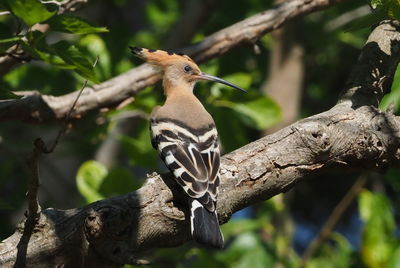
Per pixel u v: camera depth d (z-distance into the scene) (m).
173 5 17.30
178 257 11.66
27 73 12.03
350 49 16.69
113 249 6.37
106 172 11.12
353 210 17.61
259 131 15.62
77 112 10.34
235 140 11.98
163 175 7.27
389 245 11.77
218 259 12.48
